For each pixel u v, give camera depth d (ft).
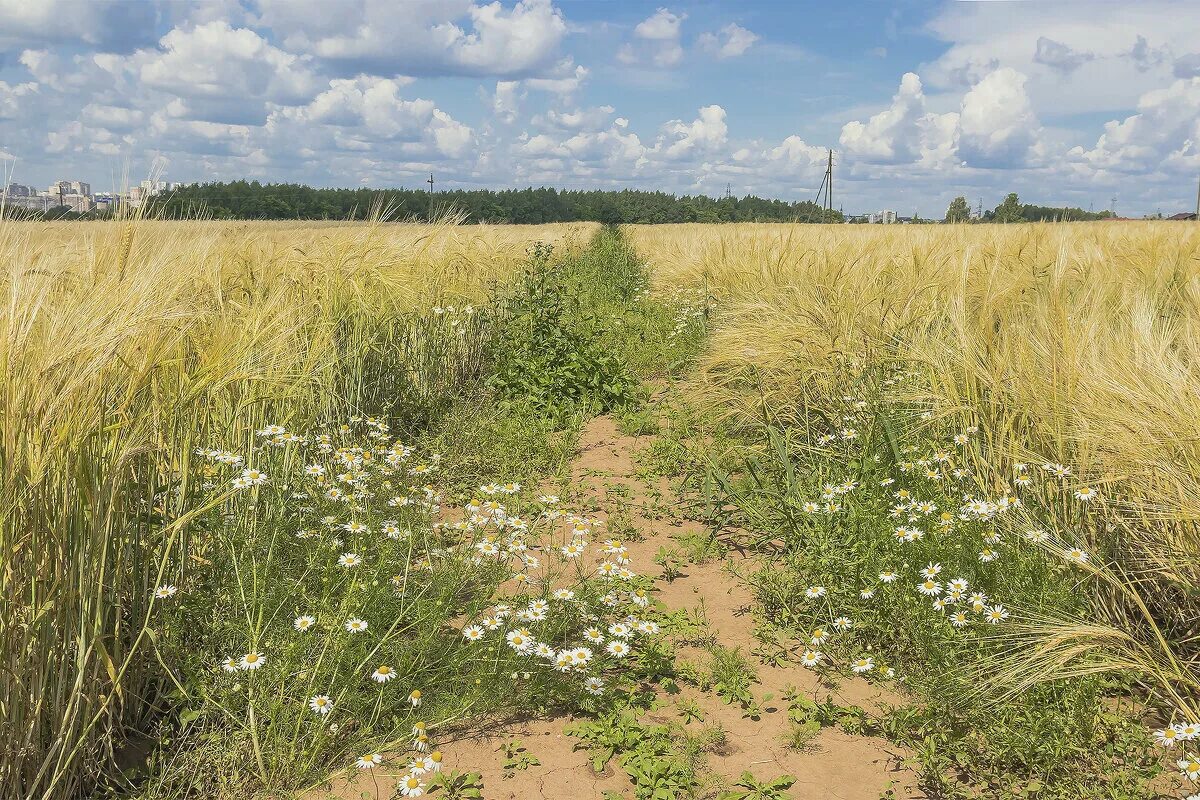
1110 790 8.50
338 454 15.08
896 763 9.55
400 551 13.07
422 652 10.49
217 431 13.78
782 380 19.69
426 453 20.72
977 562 11.42
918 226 41.09
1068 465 12.60
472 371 29.96
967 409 14.47
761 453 18.53
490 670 10.42
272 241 23.07
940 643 10.50
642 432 24.43
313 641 10.40
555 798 8.92
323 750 9.46
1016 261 24.27
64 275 10.66
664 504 18.04
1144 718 9.80
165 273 11.53
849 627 11.87
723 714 10.53
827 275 26.96
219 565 11.21
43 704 8.14
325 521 12.48
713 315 33.45
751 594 13.96
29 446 7.77
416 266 27.12
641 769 9.30
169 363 9.77
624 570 12.46
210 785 8.98
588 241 113.70
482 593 12.44
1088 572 11.19
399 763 9.38
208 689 9.78
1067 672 9.23
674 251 60.90
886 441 16.12
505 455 20.72
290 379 15.46
